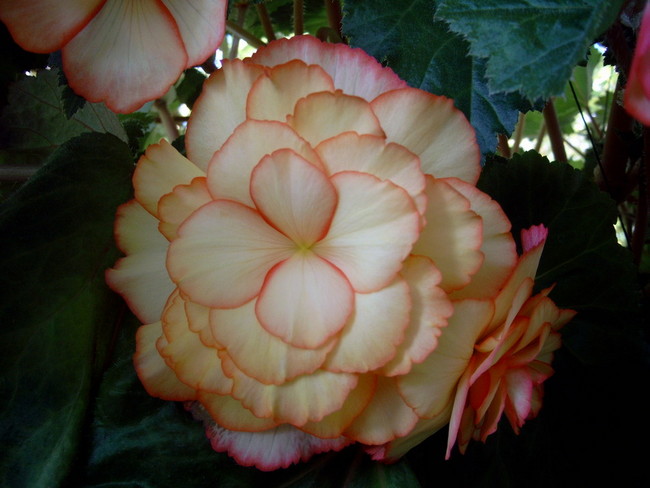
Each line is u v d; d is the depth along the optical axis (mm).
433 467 247
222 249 187
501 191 282
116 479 223
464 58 235
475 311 181
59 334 224
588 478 269
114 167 247
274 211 182
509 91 171
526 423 269
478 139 229
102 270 237
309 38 199
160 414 232
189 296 186
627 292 277
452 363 186
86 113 299
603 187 377
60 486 212
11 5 202
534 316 188
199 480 224
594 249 280
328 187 175
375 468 223
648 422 271
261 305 184
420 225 174
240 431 200
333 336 180
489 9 183
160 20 210
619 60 227
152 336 209
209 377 193
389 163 176
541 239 192
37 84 287
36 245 223
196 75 388
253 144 179
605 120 493
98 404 230
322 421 188
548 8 178
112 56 215
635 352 274
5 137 289
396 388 192
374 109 188
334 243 184
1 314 214
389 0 240
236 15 416
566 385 278
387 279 176
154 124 495
